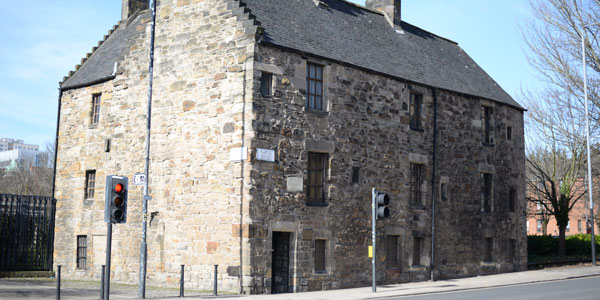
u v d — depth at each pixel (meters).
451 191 25.72
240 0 19.97
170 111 21.42
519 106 30.03
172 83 21.50
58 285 14.93
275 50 19.83
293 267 19.69
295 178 19.84
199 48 20.77
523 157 30.16
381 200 19.12
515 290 19.70
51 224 24.17
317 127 20.83
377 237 22.48
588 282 22.67
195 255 19.95
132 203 22.53
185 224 20.42
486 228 27.25
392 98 23.72
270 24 20.66
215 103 19.98
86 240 24.73
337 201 21.25
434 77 26.16
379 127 23.03
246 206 18.69
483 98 27.77
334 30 23.64
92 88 25.38
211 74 20.25
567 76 34.91
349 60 22.20
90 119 25.39
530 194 43.56
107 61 26.41
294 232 19.83
